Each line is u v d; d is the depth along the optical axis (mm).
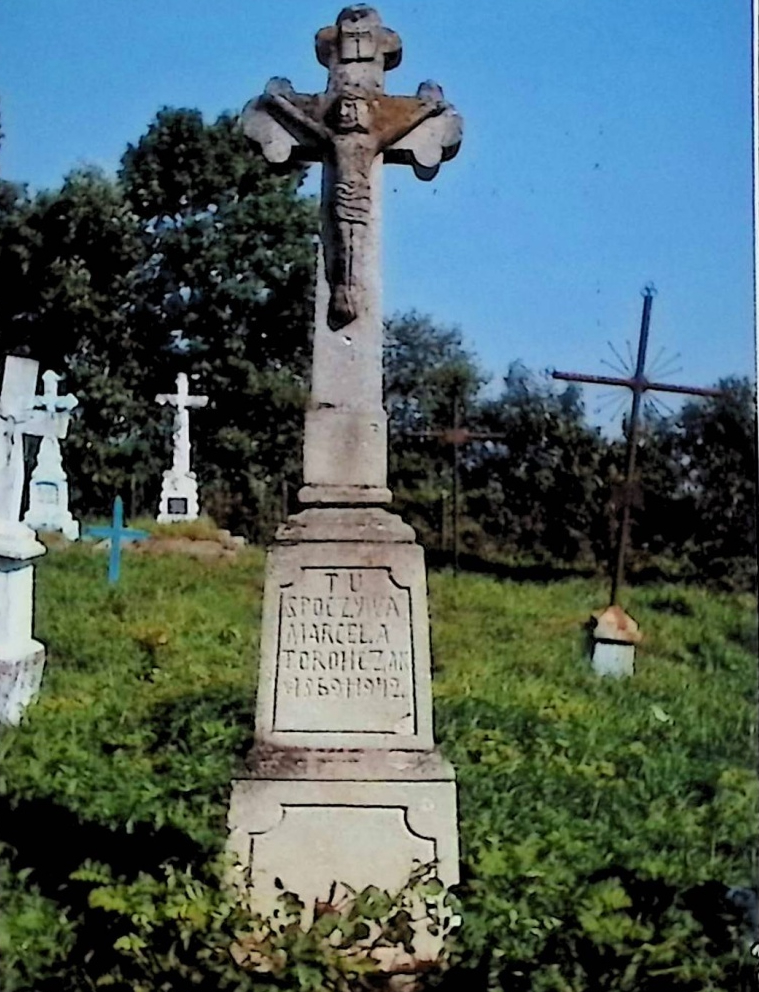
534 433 21359
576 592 16750
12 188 27484
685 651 12609
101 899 4410
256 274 29078
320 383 5098
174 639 11367
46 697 8781
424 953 4617
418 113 5199
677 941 4211
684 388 13391
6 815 5754
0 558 8508
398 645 4949
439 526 21766
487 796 6305
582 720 8594
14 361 8680
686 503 19672
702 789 7094
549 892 4539
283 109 5273
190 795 6250
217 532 17938
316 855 4793
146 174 29828
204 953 4145
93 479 26453
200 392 28344
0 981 4254
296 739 4898
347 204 5109
